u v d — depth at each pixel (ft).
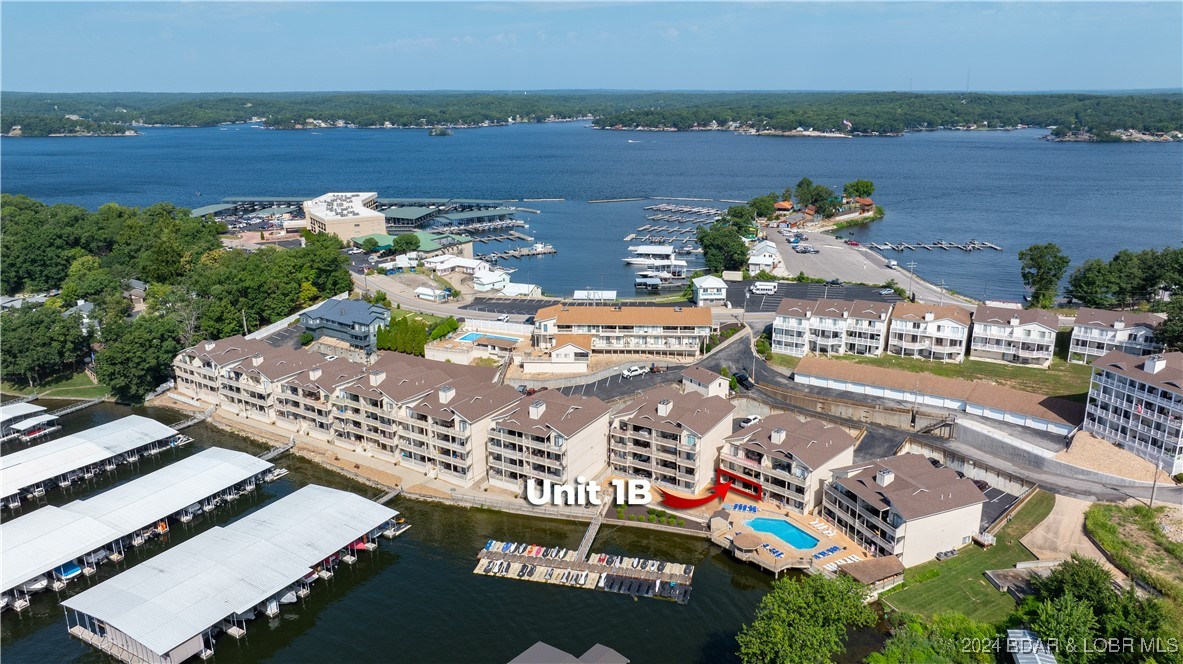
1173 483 402.52
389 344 636.48
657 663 312.09
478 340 639.76
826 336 622.54
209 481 438.40
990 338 596.70
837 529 395.55
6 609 347.97
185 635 309.01
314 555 364.99
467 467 446.60
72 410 576.61
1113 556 345.92
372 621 340.18
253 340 593.83
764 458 422.82
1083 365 582.35
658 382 566.77
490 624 337.11
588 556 383.86
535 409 437.17
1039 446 447.01
